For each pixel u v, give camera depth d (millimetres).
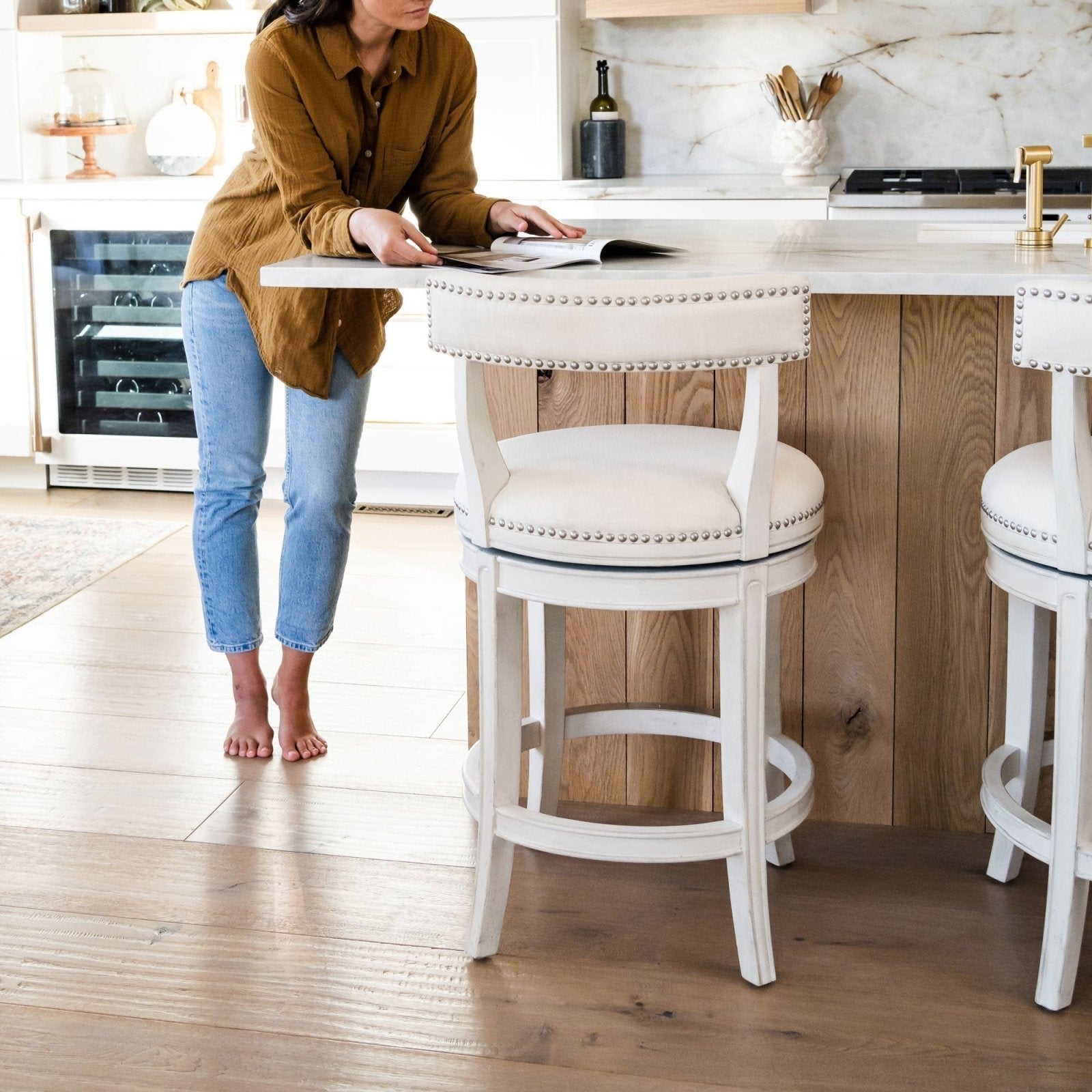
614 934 1991
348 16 2139
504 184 4000
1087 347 1531
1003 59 4113
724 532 1696
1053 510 1681
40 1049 1731
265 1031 1767
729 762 1795
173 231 4203
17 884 2133
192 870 2176
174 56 4516
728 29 4254
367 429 4215
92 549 3908
